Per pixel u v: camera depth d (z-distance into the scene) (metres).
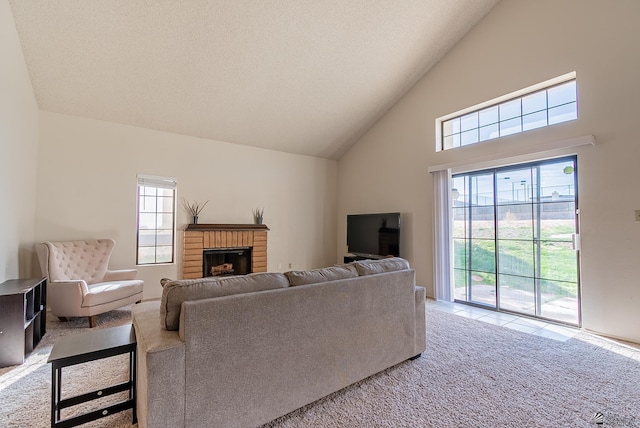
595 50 3.14
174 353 1.39
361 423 1.71
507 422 1.72
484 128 4.23
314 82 4.46
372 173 5.79
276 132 5.33
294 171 6.08
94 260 3.86
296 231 6.09
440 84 4.64
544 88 3.63
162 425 1.36
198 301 1.49
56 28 3.10
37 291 2.89
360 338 2.11
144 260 4.59
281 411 1.73
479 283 4.21
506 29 3.89
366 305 2.15
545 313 3.56
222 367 1.53
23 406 1.87
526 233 3.73
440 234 4.50
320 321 1.90
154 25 3.25
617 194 2.98
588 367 2.38
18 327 2.44
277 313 1.72
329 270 2.12
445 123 4.72
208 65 3.81
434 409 1.84
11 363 2.41
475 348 2.75
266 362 1.68
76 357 1.52
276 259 5.83
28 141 3.48
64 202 3.95
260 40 3.67
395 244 5.01
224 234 5.09
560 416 1.78
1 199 2.83
